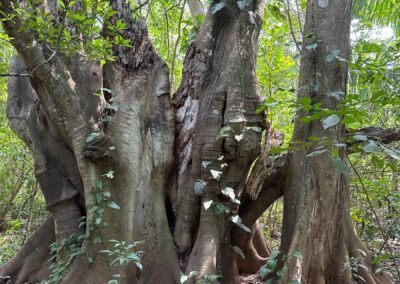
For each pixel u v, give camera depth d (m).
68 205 5.41
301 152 4.90
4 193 10.10
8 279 5.53
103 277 4.69
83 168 4.81
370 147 2.44
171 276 4.87
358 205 7.90
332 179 4.74
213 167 4.83
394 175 7.96
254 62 5.19
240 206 5.49
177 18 8.82
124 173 4.85
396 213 6.66
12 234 8.81
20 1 4.10
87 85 4.89
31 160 9.68
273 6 6.41
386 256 4.68
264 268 4.46
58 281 4.98
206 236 4.81
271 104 3.15
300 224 4.67
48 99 4.98
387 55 5.14
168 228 5.11
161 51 8.87
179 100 5.46
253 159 5.00
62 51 4.07
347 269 4.82
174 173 5.35
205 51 5.32
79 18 3.84
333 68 4.87
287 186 5.06
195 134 5.04
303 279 4.57
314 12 5.03
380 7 7.23
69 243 5.24
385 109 7.05
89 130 4.79
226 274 5.18
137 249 4.86
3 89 9.80
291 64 7.32
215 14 5.35
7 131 9.49
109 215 4.73
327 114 2.69
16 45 4.15
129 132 4.97
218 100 4.97
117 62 5.33
